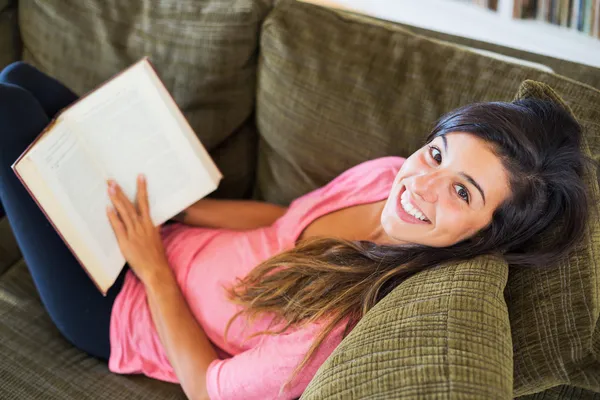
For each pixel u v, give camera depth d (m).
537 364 0.76
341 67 1.08
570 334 0.75
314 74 1.09
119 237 1.03
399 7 1.87
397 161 1.04
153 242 1.05
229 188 1.27
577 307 0.76
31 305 1.11
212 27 1.13
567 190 0.78
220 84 1.15
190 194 1.08
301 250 0.96
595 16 1.46
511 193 0.77
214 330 1.01
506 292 0.83
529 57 1.19
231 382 0.87
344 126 1.09
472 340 0.64
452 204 0.79
